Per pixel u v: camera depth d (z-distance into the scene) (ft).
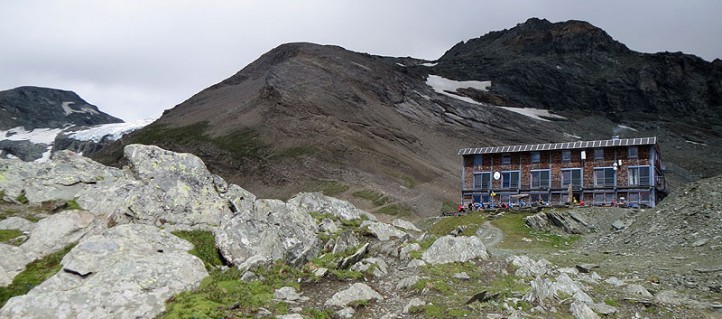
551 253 120.88
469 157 260.42
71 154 99.50
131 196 74.28
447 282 67.67
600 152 227.81
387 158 482.69
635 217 149.07
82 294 49.88
